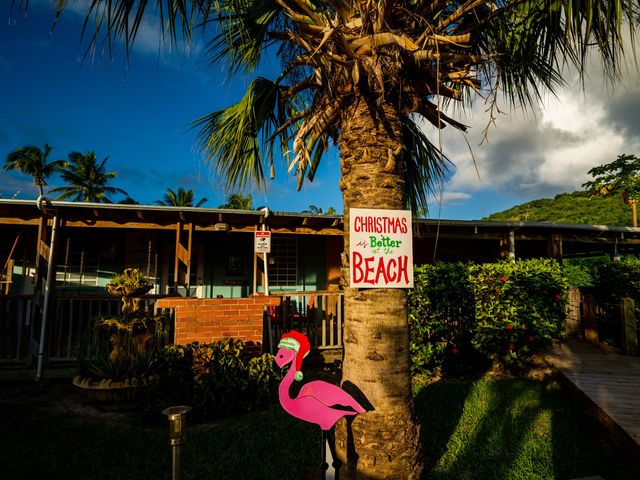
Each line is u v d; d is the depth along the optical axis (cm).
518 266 651
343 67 287
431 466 331
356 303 273
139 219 810
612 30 236
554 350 724
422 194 523
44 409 500
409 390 271
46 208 692
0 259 1005
